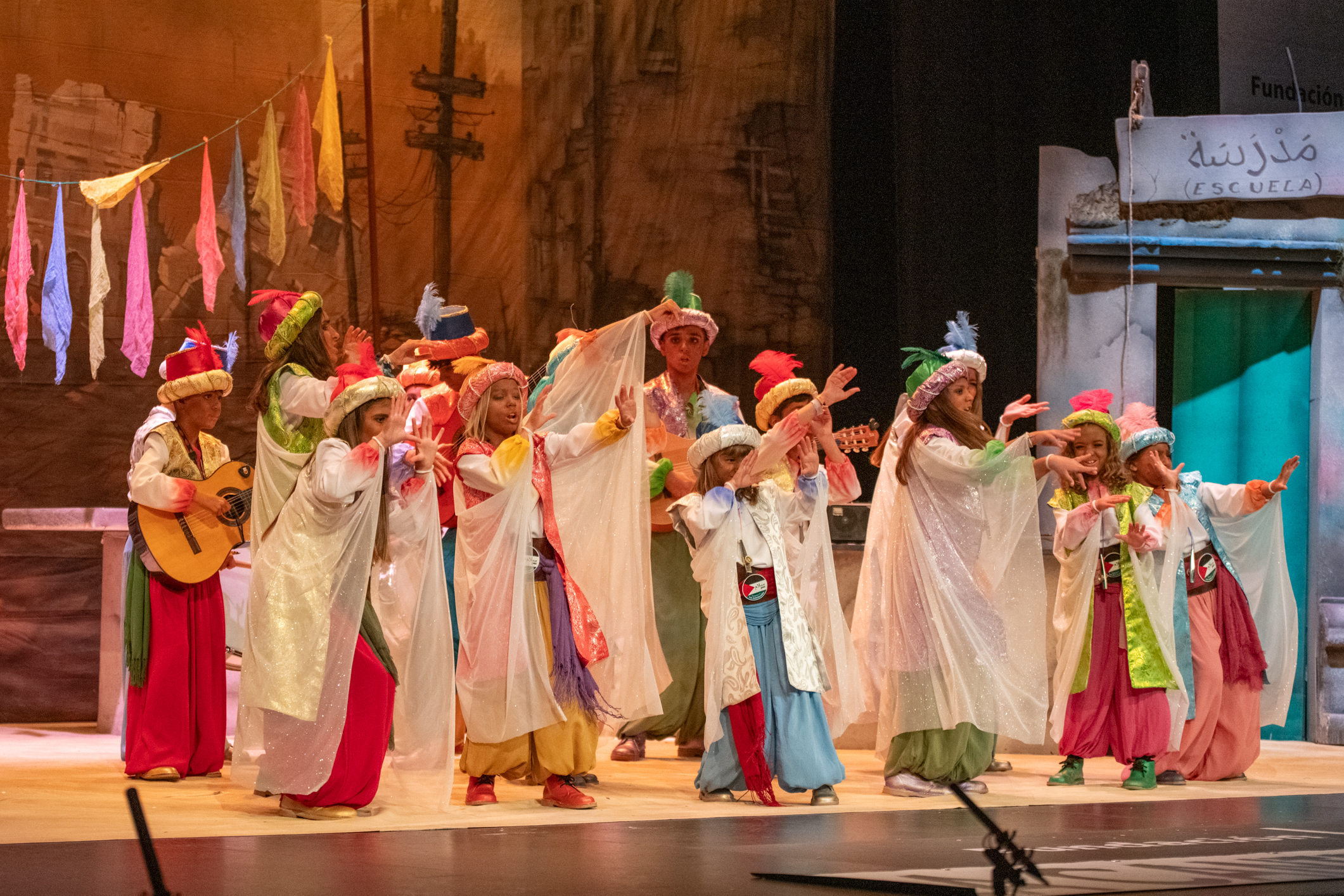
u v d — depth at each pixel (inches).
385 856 184.1
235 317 458.6
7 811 237.3
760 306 510.9
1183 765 311.6
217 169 458.0
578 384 302.8
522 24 494.6
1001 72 486.9
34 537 434.9
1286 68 443.8
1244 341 438.6
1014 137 486.6
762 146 512.1
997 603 281.4
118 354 447.5
